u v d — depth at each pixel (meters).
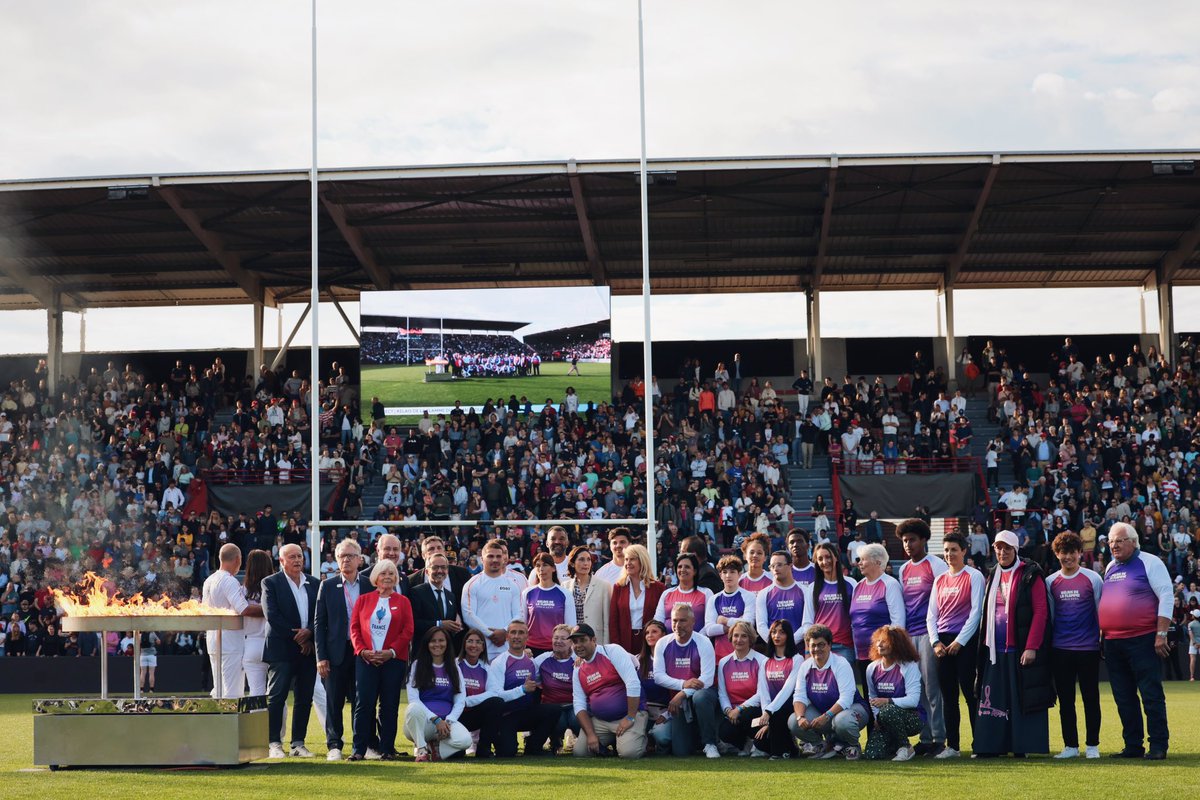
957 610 11.77
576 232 34.53
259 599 12.83
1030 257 37.62
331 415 35.72
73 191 30.45
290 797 9.17
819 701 11.61
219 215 32.69
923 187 31.97
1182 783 9.66
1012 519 31.81
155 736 11.07
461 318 33.84
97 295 40.09
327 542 31.14
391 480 32.62
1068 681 11.72
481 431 33.62
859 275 39.16
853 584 12.34
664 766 11.04
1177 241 36.44
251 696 11.53
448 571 12.66
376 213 32.78
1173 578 29.05
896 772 10.45
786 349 40.25
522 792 9.35
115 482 32.84
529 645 12.73
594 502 31.44
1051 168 30.88
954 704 11.93
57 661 26.41
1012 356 40.19
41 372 39.00
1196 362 37.47
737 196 32.09
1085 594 11.66
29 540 30.70
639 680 11.96
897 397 38.16
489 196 31.67
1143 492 32.34
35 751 11.16
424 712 11.66
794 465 34.97
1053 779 9.89
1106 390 36.44
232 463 34.09
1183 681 26.33
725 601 12.61
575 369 33.72
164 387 37.59
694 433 34.72
